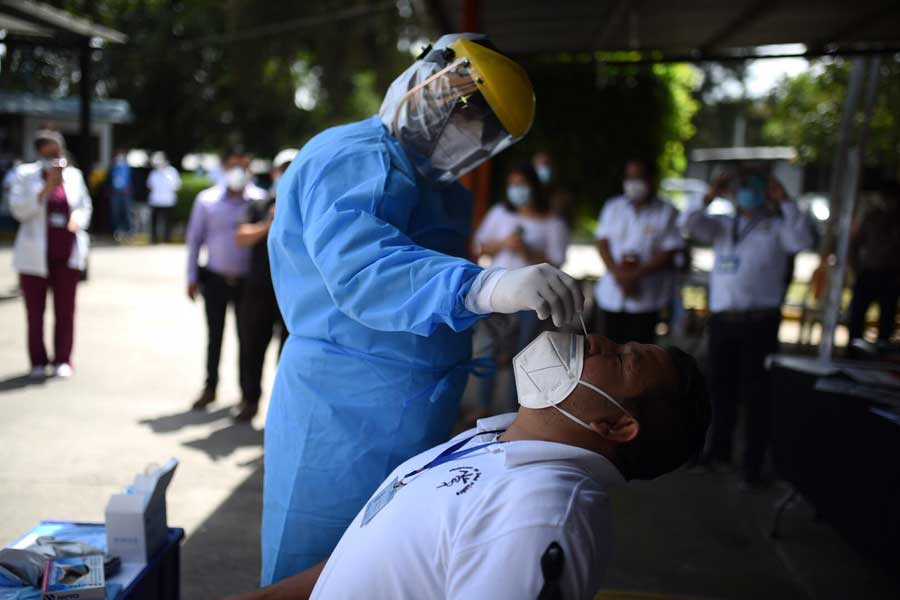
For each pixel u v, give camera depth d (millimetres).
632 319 5133
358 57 22578
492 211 5562
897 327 8227
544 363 1469
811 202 16172
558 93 9734
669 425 1459
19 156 17156
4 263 11945
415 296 1484
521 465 1384
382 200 1682
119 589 2086
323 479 1848
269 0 21609
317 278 1788
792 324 10188
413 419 1833
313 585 1696
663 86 9883
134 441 4750
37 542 2236
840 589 3320
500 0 6031
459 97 1759
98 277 11641
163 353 7137
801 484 3584
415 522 1378
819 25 6926
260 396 5238
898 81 9633
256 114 24812
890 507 2682
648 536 3797
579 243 22453
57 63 18219
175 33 23188
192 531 3598
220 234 5332
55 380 6031
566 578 1223
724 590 3283
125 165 17547
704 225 4609
